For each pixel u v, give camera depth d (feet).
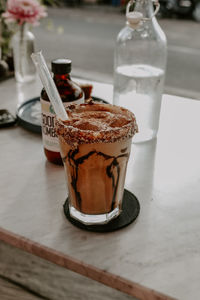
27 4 2.40
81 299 1.38
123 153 1.13
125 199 1.35
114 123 1.15
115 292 1.28
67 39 10.03
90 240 1.17
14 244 1.20
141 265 1.07
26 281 1.49
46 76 1.14
